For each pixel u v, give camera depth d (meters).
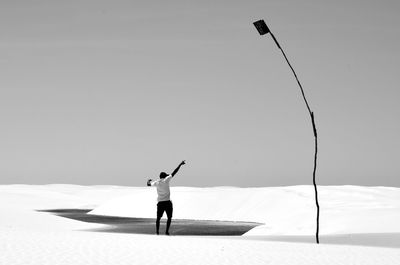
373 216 30.53
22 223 25.69
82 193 127.50
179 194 54.78
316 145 15.00
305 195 50.25
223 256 10.19
